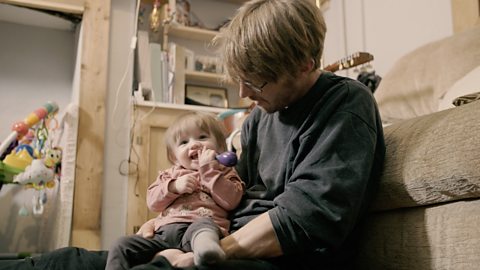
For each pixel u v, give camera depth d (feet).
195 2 10.89
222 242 2.42
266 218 2.40
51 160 7.94
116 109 9.18
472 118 2.25
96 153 8.69
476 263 1.99
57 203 8.54
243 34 2.60
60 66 9.89
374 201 2.77
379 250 2.69
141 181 8.69
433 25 7.28
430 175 2.30
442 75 5.16
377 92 6.12
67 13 9.23
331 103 2.69
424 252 2.32
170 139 3.71
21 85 9.50
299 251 2.38
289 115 2.94
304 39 2.58
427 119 2.71
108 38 9.23
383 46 8.52
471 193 2.14
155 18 9.57
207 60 10.30
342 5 9.89
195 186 3.12
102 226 8.59
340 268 2.73
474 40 5.05
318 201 2.29
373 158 2.56
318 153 2.47
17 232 8.91
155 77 9.28
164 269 1.99
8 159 7.36
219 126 3.75
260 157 3.19
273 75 2.60
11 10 9.04
